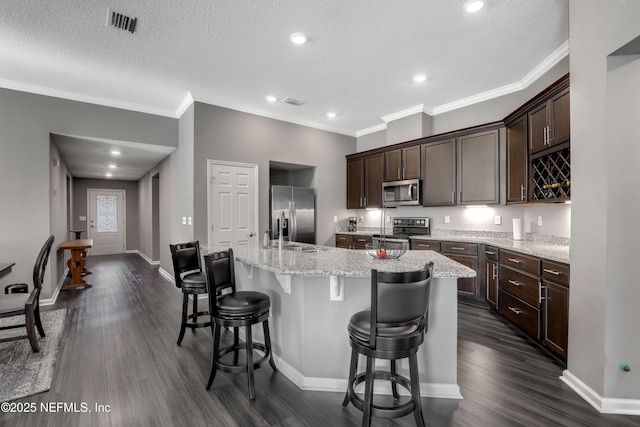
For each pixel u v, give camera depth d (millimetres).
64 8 2482
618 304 1894
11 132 3766
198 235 4387
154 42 3004
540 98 3037
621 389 1895
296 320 2252
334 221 5996
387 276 1517
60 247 4730
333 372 2170
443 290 2078
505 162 3840
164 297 4434
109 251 9203
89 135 4281
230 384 2215
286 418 1850
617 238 1891
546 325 2645
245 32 2854
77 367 2430
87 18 2619
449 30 2828
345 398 1953
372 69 3584
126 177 8766
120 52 3182
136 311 3812
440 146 4496
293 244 3336
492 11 2561
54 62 3361
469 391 2109
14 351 2699
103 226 9125
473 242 3887
